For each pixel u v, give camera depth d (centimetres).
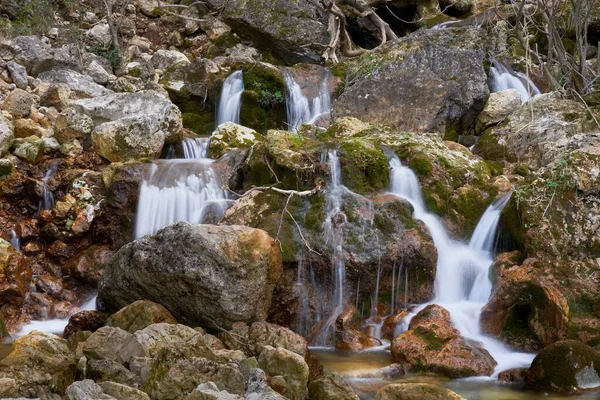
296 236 759
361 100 1029
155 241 684
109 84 1147
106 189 862
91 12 1329
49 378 531
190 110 1120
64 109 963
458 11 1376
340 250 749
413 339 659
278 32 1234
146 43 1318
